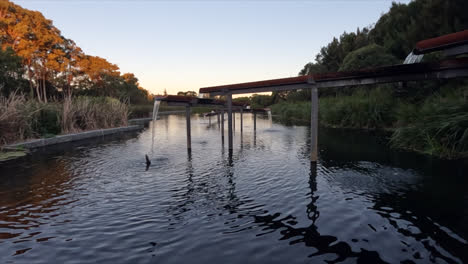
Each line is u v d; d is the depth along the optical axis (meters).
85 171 8.01
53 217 4.66
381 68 6.18
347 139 13.45
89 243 3.74
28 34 32.91
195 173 7.65
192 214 4.70
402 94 16.84
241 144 13.35
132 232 4.05
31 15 34.16
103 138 16.50
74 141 15.04
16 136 12.65
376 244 3.55
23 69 31.53
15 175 7.57
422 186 5.85
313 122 8.34
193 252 3.44
